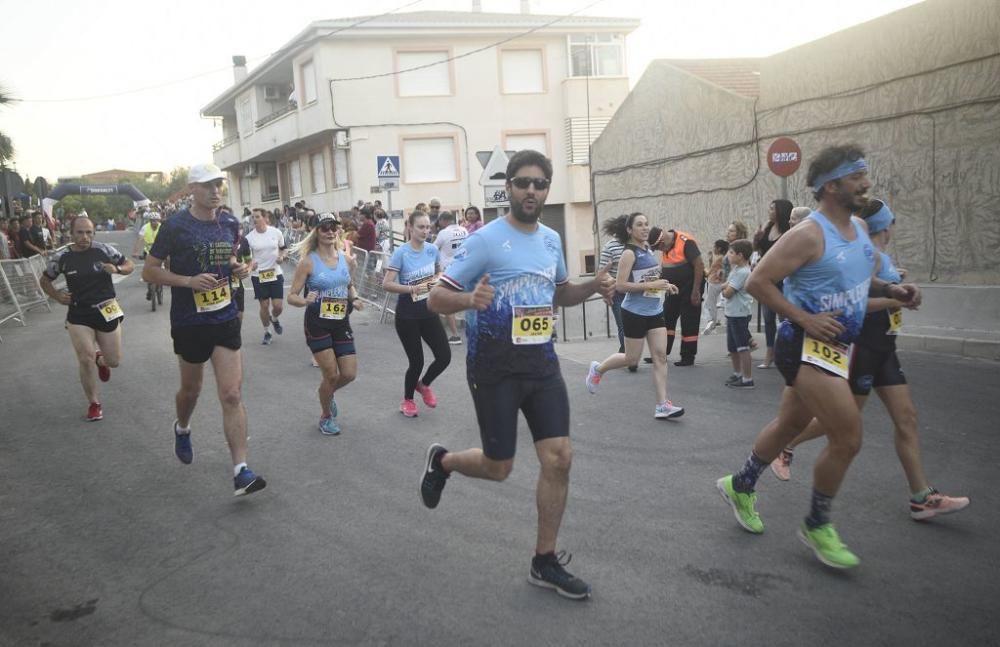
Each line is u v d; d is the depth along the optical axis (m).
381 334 12.57
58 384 8.98
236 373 5.08
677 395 7.87
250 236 11.42
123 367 9.90
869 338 4.29
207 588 3.86
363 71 27.92
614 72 30.00
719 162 15.18
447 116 28.69
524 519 4.64
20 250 18.52
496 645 3.26
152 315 14.88
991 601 3.50
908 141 11.26
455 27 28.14
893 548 4.09
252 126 36.59
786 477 4.97
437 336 7.24
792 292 3.89
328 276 6.38
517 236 3.71
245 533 4.55
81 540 4.53
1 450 6.43
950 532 4.27
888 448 5.79
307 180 33.25
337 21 27.52
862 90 11.85
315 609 3.61
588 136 29.58
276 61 31.09
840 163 3.71
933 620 3.36
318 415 7.34
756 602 3.56
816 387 3.76
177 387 8.67
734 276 7.95
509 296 3.66
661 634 3.30
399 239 23.62
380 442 6.40
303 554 4.23
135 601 3.75
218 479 5.56
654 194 17.52
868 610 3.46
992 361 8.80
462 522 4.62
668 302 9.44
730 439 6.21
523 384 3.68
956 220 10.73
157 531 4.63
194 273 5.05
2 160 25.20
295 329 13.02
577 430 6.61
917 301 4.04
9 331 13.57
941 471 5.25
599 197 19.91
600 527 4.48
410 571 3.98
